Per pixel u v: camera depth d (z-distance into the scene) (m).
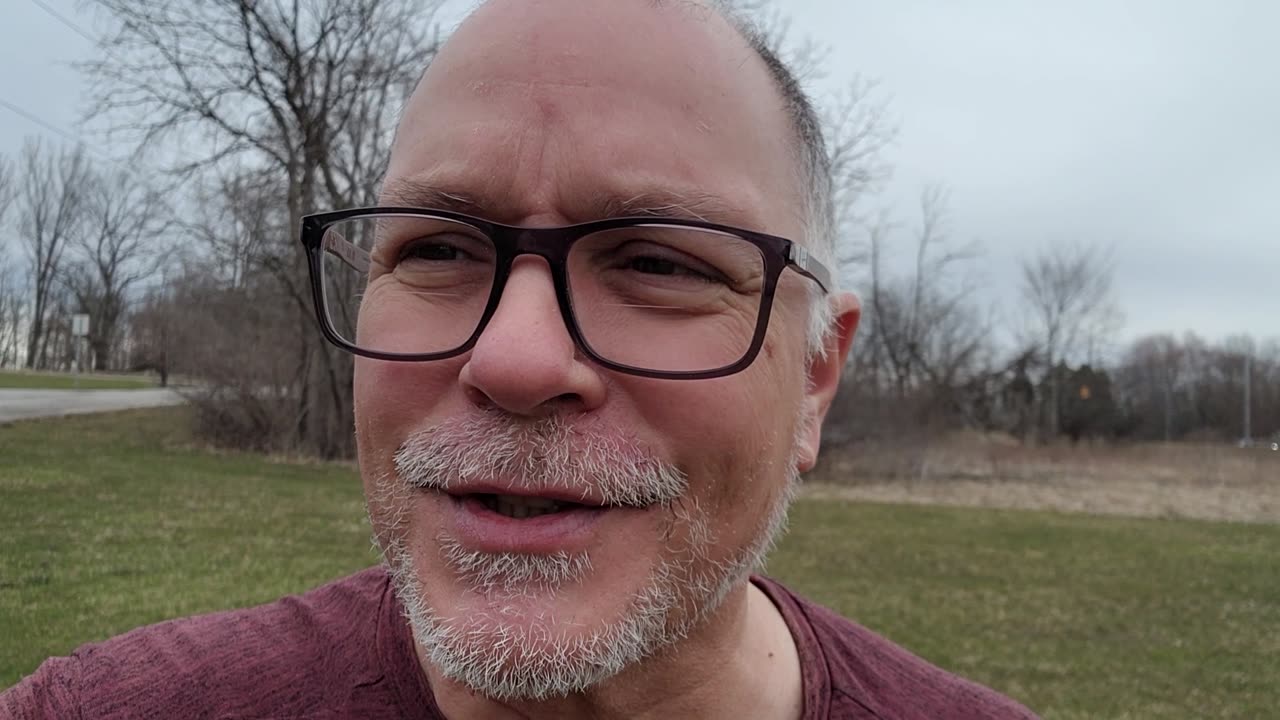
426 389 0.26
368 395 0.27
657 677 0.29
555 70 0.26
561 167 0.25
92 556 1.74
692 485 0.25
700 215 0.26
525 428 0.24
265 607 0.38
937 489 5.16
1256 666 1.66
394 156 0.29
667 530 0.25
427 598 0.25
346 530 2.28
